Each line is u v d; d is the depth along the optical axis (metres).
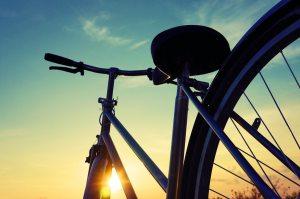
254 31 1.23
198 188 1.50
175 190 1.33
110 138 2.08
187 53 1.36
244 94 1.37
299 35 1.10
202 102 1.50
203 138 1.55
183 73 1.42
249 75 1.33
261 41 1.24
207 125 1.52
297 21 1.09
